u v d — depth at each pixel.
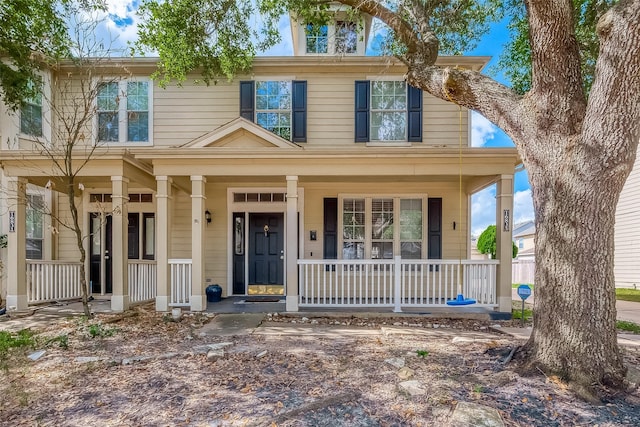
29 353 4.39
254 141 7.68
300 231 8.61
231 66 7.46
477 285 6.89
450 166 6.81
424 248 8.52
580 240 3.31
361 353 4.37
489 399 2.96
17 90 6.88
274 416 2.79
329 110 8.61
